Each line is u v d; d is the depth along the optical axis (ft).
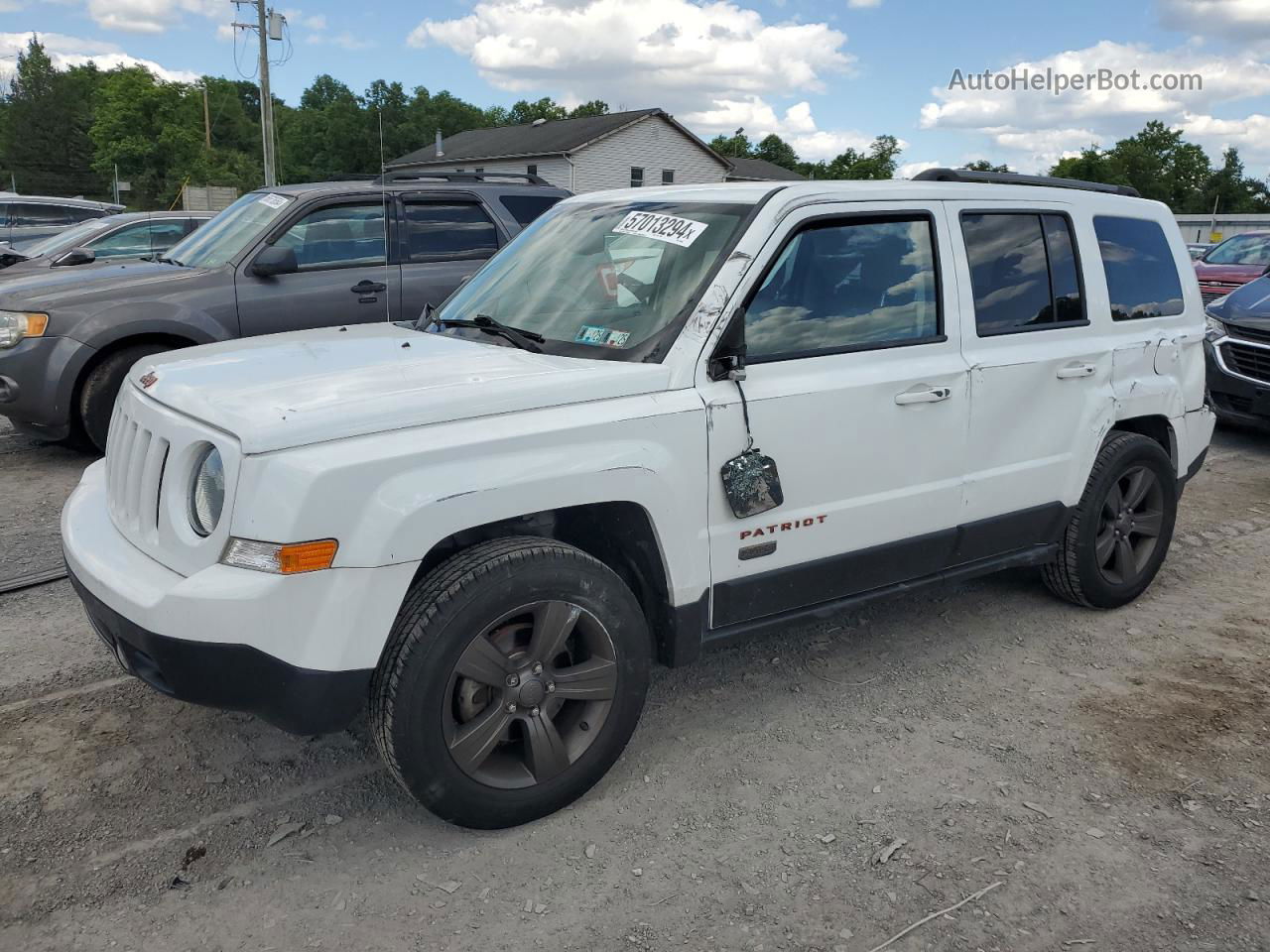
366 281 24.44
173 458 9.16
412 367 10.25
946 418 12.32
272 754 11.00
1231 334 27.07
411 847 9.46
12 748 11.02
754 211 11.18
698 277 10.84
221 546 8.52
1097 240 14.57
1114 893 8.86
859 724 11.87
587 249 12.40
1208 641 14.43
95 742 11.18
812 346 11.32
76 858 9.20
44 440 25.31
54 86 327.67
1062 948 8.20
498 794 9.45
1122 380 14.65
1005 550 13.78
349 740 11.33
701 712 12.13
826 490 11.38
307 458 8.37
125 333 21.89
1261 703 12.50
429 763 8.99
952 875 9.09
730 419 10.44
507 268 13.26
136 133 283.18
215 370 10.40
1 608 14.90
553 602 9.39
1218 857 9.39
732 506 10.45
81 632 14.10
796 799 10.28
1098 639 14.43
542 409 9.51
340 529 8.39
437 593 8.88
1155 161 314.55
